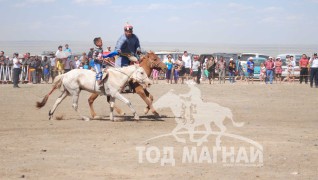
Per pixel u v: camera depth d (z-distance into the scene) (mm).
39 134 14594
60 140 13711
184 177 10125
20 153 12141
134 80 16812
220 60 39062
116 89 16812
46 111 20234
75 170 10586
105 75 16703
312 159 11758
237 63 42344
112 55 17312
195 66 36781
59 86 17328
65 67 36844
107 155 11953
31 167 10812
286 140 13945
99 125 16203
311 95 28531
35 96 27203
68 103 23281
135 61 17359
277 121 17906
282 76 42938
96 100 24734
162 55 47000
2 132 14922
